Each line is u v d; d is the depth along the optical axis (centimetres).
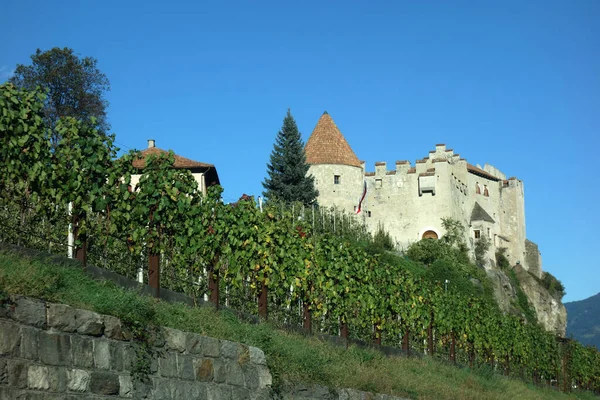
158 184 1795
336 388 1956
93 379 1187
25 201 1484
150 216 1795
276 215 2386
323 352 2152
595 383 6794
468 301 4209
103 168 1633
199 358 1463
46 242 1545
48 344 1116
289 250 2358
